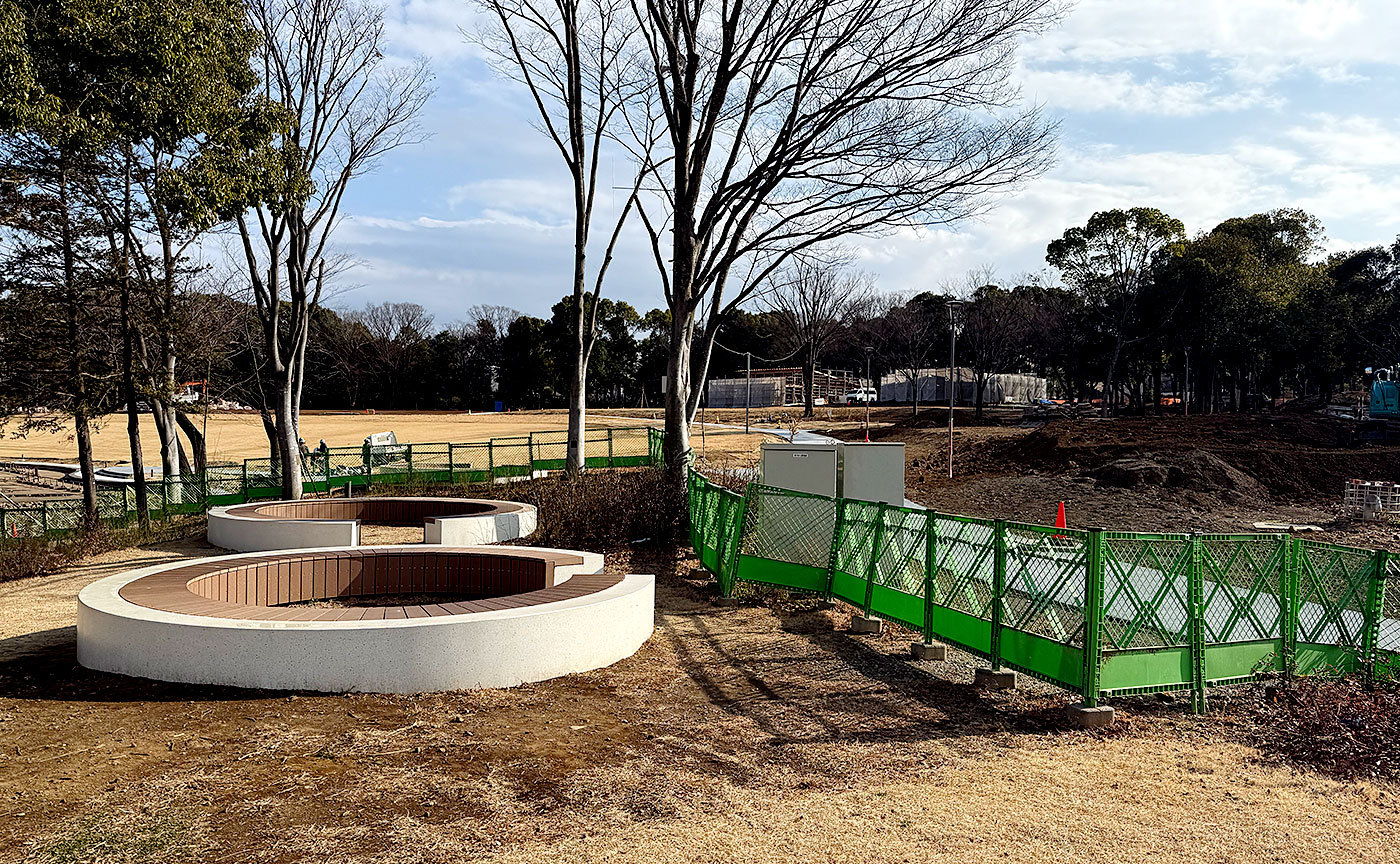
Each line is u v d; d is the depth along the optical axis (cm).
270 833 454
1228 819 492
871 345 5925
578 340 2233
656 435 2520
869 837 458
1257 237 5412
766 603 1110
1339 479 2245
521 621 752
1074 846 454
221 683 719
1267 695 712
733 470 2222
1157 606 694
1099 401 7494
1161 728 654
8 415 2023
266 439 4912
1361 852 455
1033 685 768
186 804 490
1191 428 3108
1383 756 581
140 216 1925
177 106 1641
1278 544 746
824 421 4906
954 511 2014
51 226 1830
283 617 760
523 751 582
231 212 1828
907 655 870
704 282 1766
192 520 2141
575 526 1530
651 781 533
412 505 1827
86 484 2005
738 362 7344
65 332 1972
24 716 648
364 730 618
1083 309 5319
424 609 794
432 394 7762
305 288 2441
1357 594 765
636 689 743
